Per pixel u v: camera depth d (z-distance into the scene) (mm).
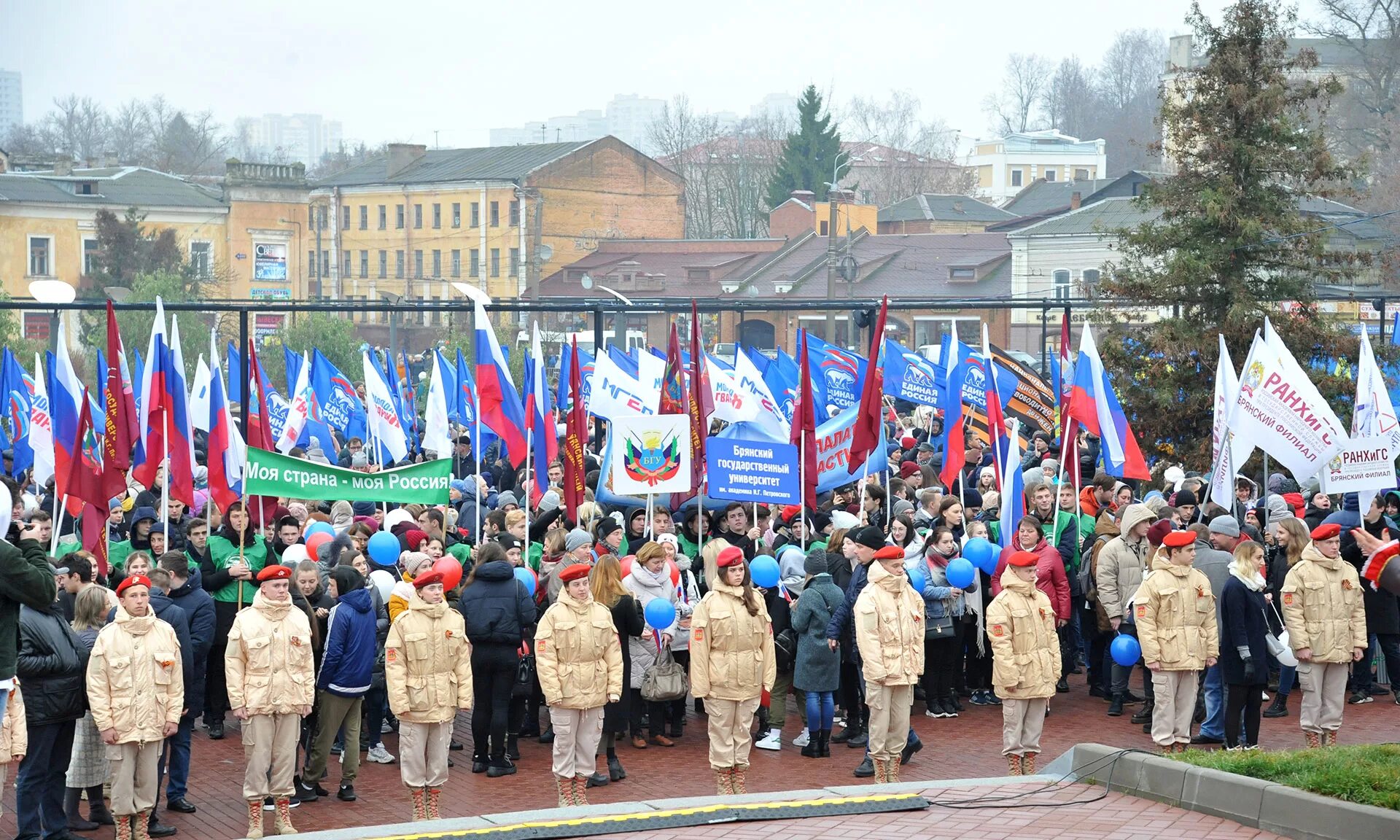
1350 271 23469
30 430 18500
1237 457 15445
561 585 12297
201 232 81875
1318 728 12555
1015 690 11586
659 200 87625
